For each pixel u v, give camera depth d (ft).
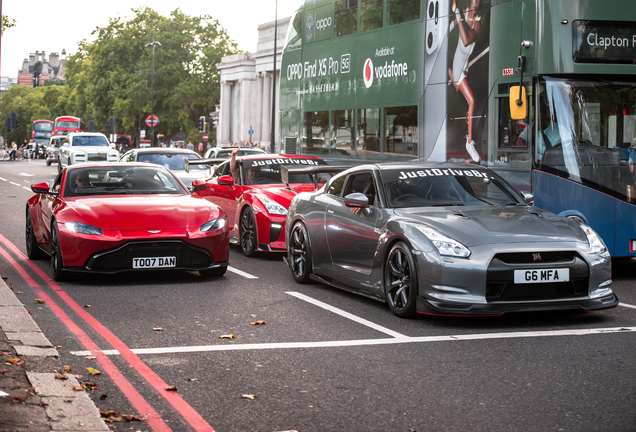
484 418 13.05
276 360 17.21
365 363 16.93
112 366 16.60
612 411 13.29
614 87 30.40
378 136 42.04
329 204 26.91
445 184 24.76
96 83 276.00
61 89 438.40
